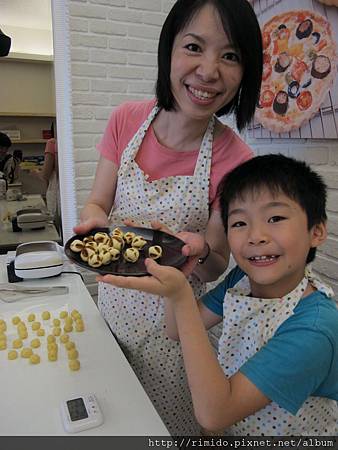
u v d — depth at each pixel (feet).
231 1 2.36
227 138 3.10
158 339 3.29
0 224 7.72
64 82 6.39
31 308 3.27
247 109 2.93
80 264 2.44
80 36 6.20
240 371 1.95
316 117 3.77
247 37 2.44
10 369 2.41
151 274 1.90
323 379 1.99
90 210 3.23
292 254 2.10
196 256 2.61
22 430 1.92
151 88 6.80
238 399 1.85
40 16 8.74
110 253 2.43
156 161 3.13
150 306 3.22
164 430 1.94
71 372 2.40
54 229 7.59
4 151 9.11
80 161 6.61
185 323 1.92
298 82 3.94
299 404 1.91
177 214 3.12
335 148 3.70
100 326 3.00
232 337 2.41
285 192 2.11
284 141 4.38
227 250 3.07
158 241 2.75
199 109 2.65
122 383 2.30
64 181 6.81
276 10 4.13
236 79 2.58
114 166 3.40
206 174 3.04
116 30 6.39
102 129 6.65
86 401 2.08
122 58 6.52
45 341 2.72
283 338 1.98
